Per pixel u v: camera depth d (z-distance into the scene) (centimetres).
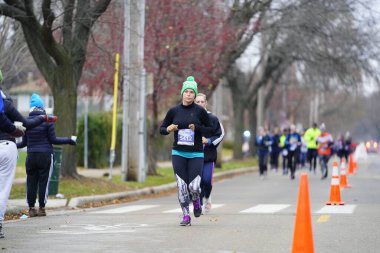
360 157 10788
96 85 6322
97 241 2106
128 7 4791
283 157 7144
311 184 5328
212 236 2217
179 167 2469
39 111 2822
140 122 4894
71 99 4162
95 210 3303
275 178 6562
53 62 4275
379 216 2811
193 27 5747
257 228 2427
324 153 6166
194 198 2505
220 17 6134
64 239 2152
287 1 6844
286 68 9544
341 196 4034
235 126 9806
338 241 2122
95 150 6556
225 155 12800
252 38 7012
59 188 3925
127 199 4078
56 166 3650
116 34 5422
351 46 7362
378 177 6600
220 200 3847
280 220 2694
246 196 4178
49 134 2855
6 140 2116
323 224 2534
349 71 7775
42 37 3888
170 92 5884
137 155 4881
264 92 11869
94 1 4222
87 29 4197
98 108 9050
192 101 2455
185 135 2439
